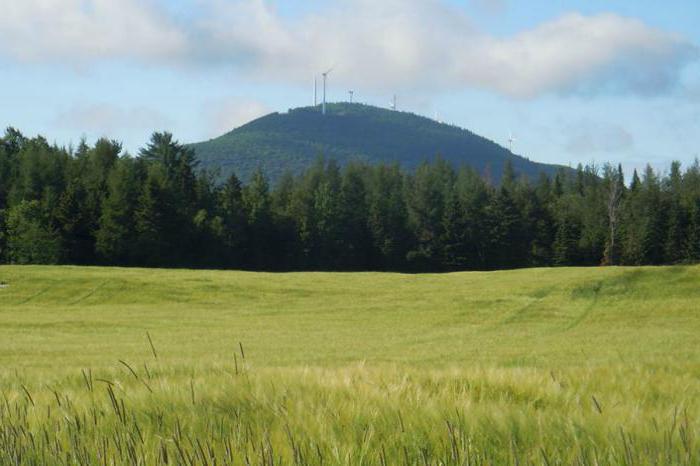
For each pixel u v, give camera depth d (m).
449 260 131.75
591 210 137.25
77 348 32.19
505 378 7.86
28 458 4.56
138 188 108.25
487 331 44.22
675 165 157.00
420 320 50.62
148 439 4.92
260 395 6.55
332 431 4.96
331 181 160.62
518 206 135.12
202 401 6.32
